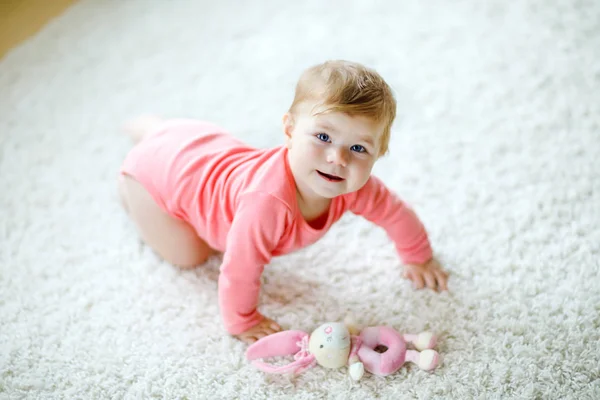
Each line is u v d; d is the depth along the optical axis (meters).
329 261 1.36
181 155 1.19
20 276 1.34
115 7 1.97
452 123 1.60
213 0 2.00
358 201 1.14
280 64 1.79
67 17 1.94
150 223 1.27
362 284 1.31
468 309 1.24
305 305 1.27
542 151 1.52
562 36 1.79
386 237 1.40
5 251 1.39
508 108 1.62
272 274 1.33
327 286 1.31
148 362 1.18
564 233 1.35
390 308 1.26
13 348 1.21
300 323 1.24
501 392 1.11
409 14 1.92
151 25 1.92
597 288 1.25
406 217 1.22
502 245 1.34
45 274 1.35
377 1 1.97
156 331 1.24
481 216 1.40
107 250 1.39
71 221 1.45
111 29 1.90
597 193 1.41
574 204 1.40
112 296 1.31
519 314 1.22
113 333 1.24
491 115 1.61
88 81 1.76
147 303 1.29
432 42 1.82
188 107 1.68
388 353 1.13
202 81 1.75
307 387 1.14
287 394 1.13
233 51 1.83
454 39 1.82
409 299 1.28
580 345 1.16
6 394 1.14
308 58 1.80
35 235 1.42
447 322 1.22
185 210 1.19
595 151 1.50
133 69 1.79
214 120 1.65
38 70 1.79
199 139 1.21
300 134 0.99
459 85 1.70
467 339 1.19
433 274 1.30
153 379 1.16
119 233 1.42
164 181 1.19
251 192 1.06
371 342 1.17
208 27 1.91
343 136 0.96
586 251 1.31
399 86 1.70
